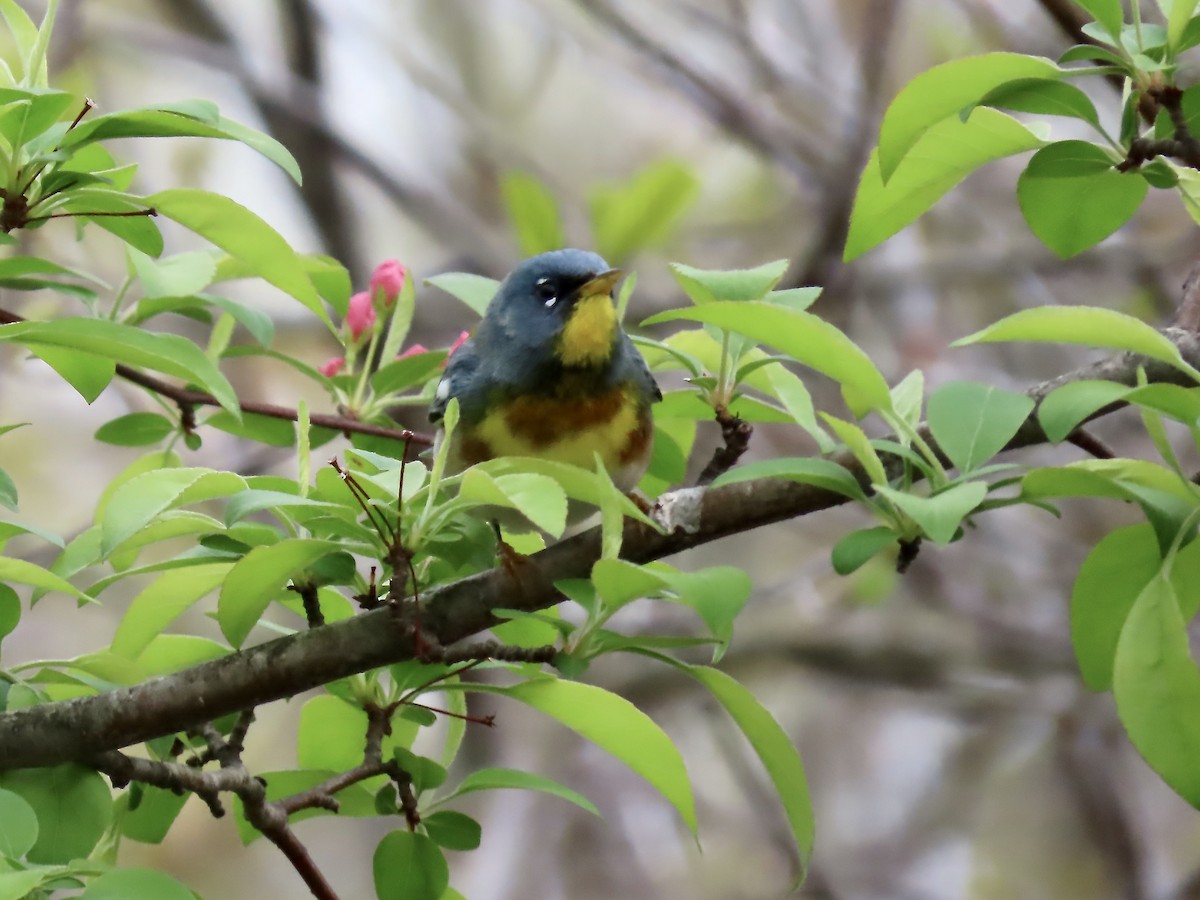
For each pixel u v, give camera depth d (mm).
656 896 15062
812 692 17219
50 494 15977
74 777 6012
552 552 6328
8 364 13914
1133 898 15055
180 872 15703
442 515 5504
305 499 5312
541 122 18734
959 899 15695
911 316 15938
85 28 14797
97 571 13664
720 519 6285
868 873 15750
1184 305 6402
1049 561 15758
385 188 15906
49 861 5824
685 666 5750
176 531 5840
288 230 16344
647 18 16750
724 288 6309
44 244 13414
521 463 5270
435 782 6375
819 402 14703
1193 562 5621
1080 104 5777
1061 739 15812
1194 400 4945
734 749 15547
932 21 15695
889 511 5625
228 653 6465
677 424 8164
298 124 15812
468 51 18344
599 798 15320
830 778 16703
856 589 15117
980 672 15961
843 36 16484
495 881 13312
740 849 15797
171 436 8664
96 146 6516
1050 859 15984
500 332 7715
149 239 6262
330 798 6168
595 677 15289
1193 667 4828
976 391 5695
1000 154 6168
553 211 11727
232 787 5961
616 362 7512
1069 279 15734
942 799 16469
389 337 8852
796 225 16188
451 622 6316
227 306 8055
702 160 17859
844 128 15023
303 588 6133
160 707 6039
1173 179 5910
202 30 16500
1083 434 6688
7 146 5895
